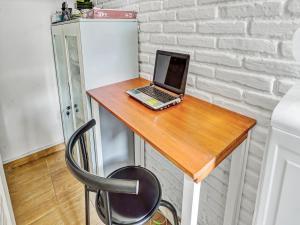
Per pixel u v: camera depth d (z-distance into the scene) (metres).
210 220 1.42
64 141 2.45
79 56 1.50
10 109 2.05
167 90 1.36
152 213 0.96
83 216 1.60
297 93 0.75
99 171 1.70
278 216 0.74
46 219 1.58
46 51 2.11
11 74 1.98
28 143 2.22
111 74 1.61
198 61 1.25
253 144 1.06
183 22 1.28
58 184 1.92
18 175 2.03
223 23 1.07
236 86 1.09
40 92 2.18
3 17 1.83
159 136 0.91
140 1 1.56
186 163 0.75
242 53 1.03
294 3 0.81
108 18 1.50
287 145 0.66
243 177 1.13
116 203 0.99
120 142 1.81
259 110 1.02
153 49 1.57
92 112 1.54
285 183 0.69
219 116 1.08
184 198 0.79
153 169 1.79
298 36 0.83
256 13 0.93
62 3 2.01
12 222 1.30
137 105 1.24
